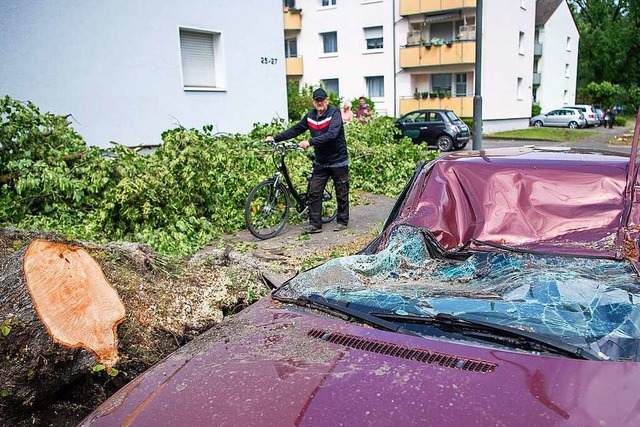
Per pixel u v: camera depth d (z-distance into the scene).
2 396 3.04
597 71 58.56
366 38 33.75
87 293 3.32
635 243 2.83
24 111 7.59
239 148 9.17
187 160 7.73
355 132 12.84
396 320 2.34
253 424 1.76
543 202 3.25
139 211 7.07
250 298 4.26
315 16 34.75
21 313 3.13
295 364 2.06
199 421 1.83
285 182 8.47
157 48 12.49
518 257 2.92
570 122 37.56
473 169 3.55
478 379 1.85
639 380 1.80
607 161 3.40
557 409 1.67
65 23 10.81
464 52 30.23
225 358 2.22
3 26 9.95
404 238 3.30
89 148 7.87
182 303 3.92
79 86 11.17
